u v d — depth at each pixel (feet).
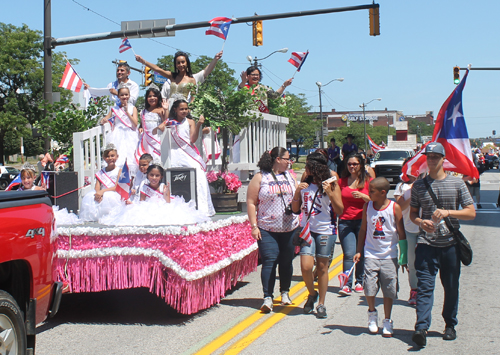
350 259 23.62
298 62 38.06
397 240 17.35
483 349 15.87
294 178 21.16
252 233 20.36
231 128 27.63
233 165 28.84
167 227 18.22
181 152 23.91
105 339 17.49
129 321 19.65
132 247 18.71
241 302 22.26
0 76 148.36
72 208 24.82
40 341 17.40
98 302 22.75
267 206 20.34
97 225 20.34
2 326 12.25
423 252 16.53
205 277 19.60
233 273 22.77
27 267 13.37
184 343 16.87
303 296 23.12
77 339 17.56
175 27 46.57
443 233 16.28
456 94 22.95
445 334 16.84
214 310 20.98
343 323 18.95
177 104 24.14
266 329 18.21
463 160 23.08
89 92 38.81
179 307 18.52
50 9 47.32
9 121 144.97
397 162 83.71
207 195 24.00
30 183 24.34
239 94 27.07
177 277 18.24
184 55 30.04
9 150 202.18
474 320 18.90
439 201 16.37
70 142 33.40
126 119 27.37
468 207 16.12
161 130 24.29
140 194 21.90
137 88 31.99
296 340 16.99
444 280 16.58
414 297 21.44
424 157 21.58
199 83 29.84
